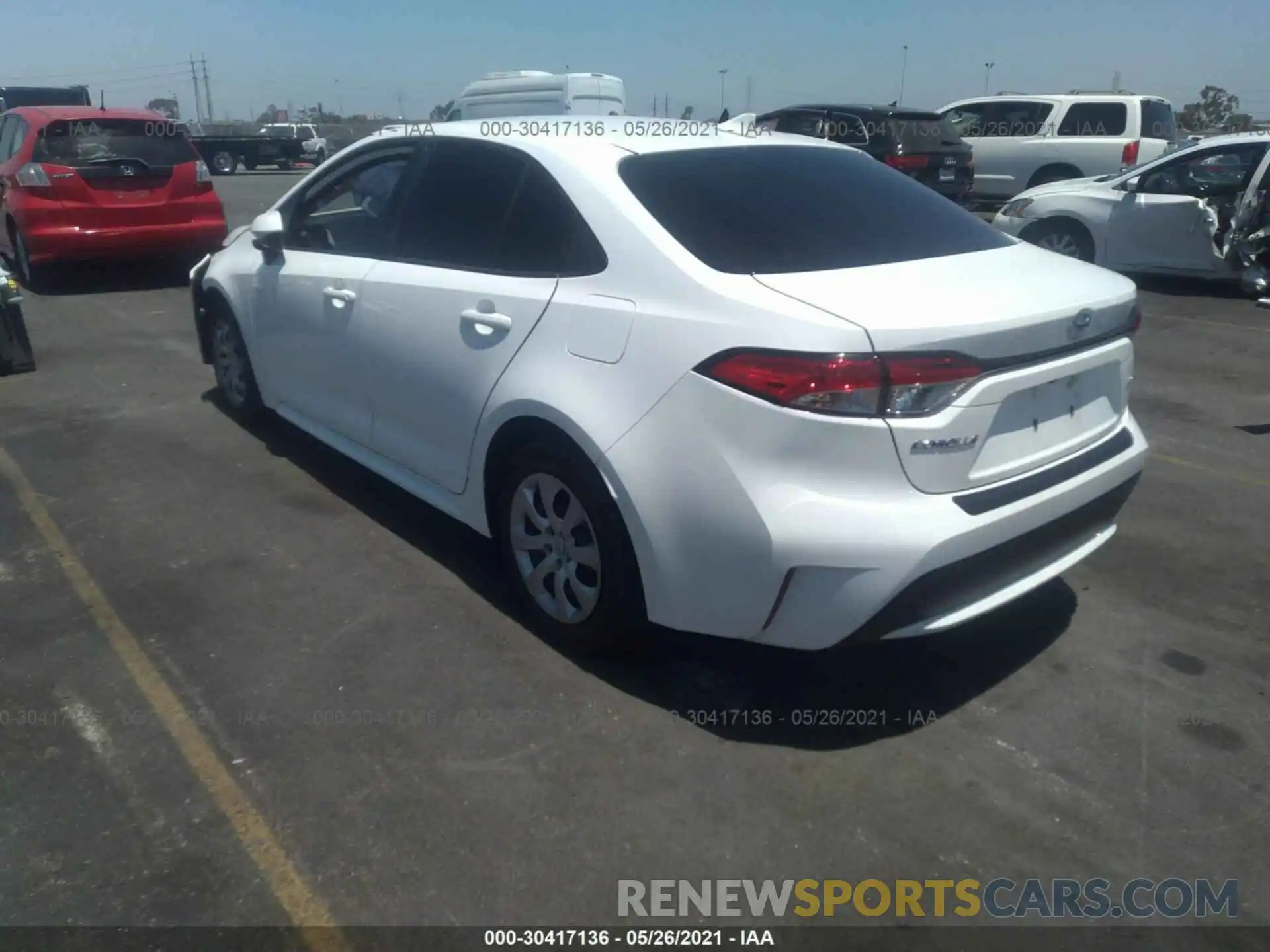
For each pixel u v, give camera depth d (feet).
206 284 18.04
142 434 18.11
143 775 9.39
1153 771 9.61
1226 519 15.20
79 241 29.25
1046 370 9.62
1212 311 30.30
